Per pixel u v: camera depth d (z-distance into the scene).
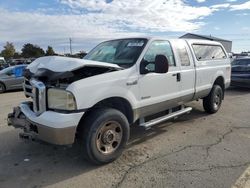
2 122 6.30
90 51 5.55
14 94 12.16
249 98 9.51
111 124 3.96
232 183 3.37
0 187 3.38
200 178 3.50
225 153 4.34
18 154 4.38
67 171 3.79
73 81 3.63
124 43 4.96
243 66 11.45
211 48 6.69
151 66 4.68
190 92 5.73
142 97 4.49
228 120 6.39
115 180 3.51
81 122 3.78
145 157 4.22
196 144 4.77
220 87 7.04
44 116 3.58
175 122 6.21
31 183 3.47
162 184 3.37
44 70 3.76
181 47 5.57
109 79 3.93
